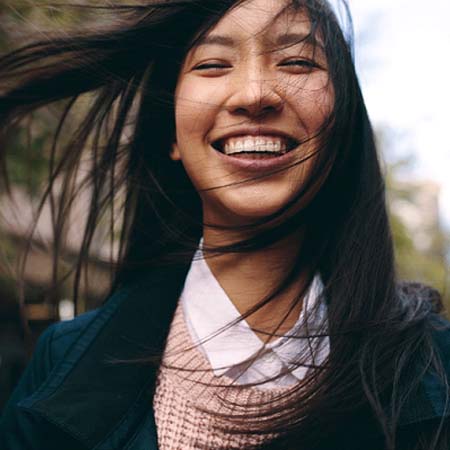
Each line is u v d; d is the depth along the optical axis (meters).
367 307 1.15
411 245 2.99
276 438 1.06
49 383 1.19
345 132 1.20
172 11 1.23
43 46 1.41
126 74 1.36
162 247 1.39
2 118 1.48
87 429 1.13
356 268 1.18
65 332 1.32
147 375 1.16
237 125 1.10
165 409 1.12
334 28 1.18
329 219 1.22
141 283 1.30
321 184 1.16
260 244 1.15
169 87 1.31
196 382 1.12
